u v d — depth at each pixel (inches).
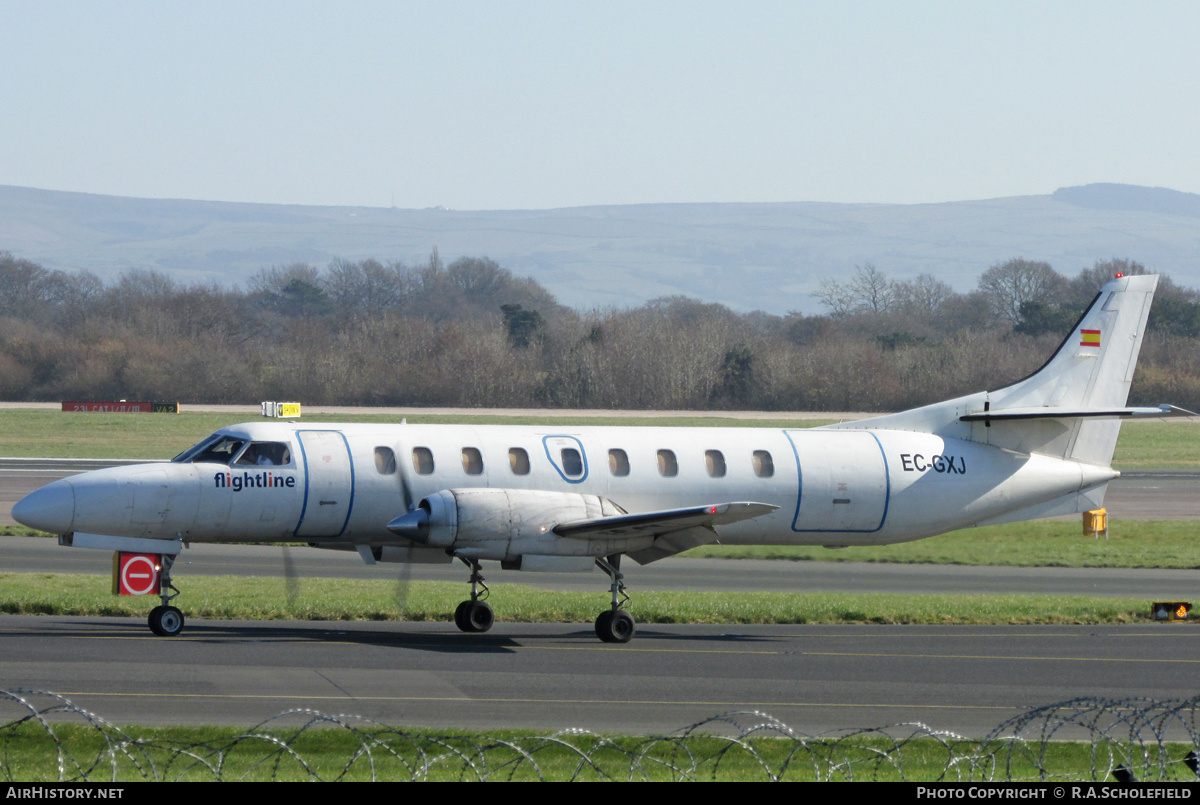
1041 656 2780.5
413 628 3102.9
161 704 2048.5
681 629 3171.8
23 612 3102.9
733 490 3405.5
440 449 3169.3
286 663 2463.1
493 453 3196.4
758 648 2851.9
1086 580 4180.6
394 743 1841.8
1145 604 3555.6
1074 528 5580.7
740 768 1772.9
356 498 3073.3
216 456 3031.5
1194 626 3284.9
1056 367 3895.2
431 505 2893.7
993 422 3826.3
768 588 3880.4
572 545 2965.1
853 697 2290.8
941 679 2487.7
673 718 2071.9
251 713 2005.4
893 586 3973.9
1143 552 4852.4
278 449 3043.8
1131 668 2652.6
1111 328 3927.2
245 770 1681.8
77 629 2859.3
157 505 2910.9
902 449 3656.5
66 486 2871.6
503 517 2918.3
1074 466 3860.7
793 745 1915.6
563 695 2237.9
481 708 2106.3
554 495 3014.3
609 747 1859.0
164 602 2844.5
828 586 3946.9
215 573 3964.1
